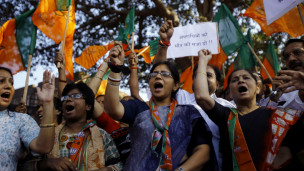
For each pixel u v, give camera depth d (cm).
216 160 239
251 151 234
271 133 237
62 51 340
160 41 313
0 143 232
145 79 1116
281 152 238
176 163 231
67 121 279
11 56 396
